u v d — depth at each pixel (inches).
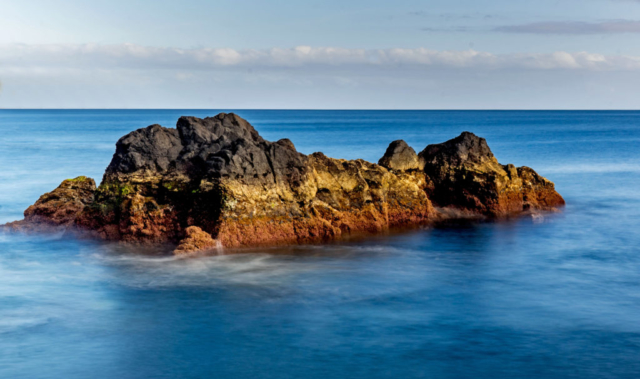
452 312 1131.9
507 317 1111.0
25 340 1004.6
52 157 3865.7
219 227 1470.2
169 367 922.7
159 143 1620.3
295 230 1581.0
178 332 1039.0
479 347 992.9
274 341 1008.9
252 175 1547.7
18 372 898.7
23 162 3538.4
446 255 1505.9
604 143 5251.0
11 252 1488.7
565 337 1029.2
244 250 1477.6
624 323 1083.9
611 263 1443.2
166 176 1582.2
